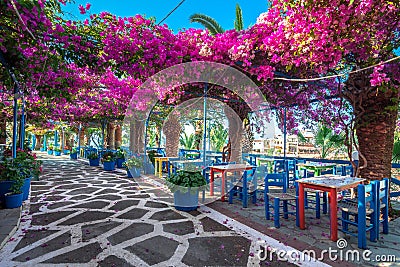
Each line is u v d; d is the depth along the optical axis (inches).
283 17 120.0
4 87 214.4
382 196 116.3
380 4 93.0
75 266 90.3
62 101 278.5
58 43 132.3
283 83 178.5
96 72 158.2
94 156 436.8
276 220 128.9
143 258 97.0
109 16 138.6
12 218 136.0
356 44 107.0
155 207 169.6
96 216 148.5
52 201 184.2
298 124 247.3
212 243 110.9
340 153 317.4
